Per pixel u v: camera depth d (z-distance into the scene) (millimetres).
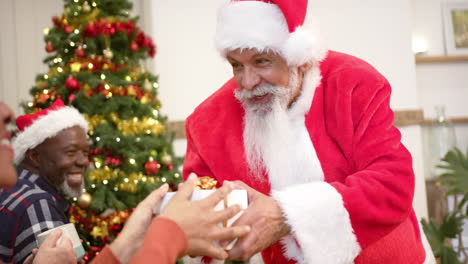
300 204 1233
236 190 1204
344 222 1258
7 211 1768
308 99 1429
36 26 4742
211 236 1008
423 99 5086
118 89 3129
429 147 4738
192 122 1623
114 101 3092
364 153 1363
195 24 4457
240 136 1533
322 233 1245
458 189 3227
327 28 4602
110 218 2961
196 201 1012
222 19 1395
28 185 1894
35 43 4738
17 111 4672
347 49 4617
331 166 1412
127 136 3098
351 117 1388
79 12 3246
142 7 4668
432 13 5078
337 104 1402
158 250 874
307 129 1433
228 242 1162
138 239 1077
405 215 1341
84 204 2877
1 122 777
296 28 1361
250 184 1503
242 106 1540
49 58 3340
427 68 5082
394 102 4633
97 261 1045
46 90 3133
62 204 2168
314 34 1460
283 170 1426
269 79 1367
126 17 3445
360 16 4637
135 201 3080
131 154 3061
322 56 1463
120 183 3059
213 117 1590
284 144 1415
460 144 5074
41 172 2172
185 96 4430
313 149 1416
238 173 1510
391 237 1438
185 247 948
